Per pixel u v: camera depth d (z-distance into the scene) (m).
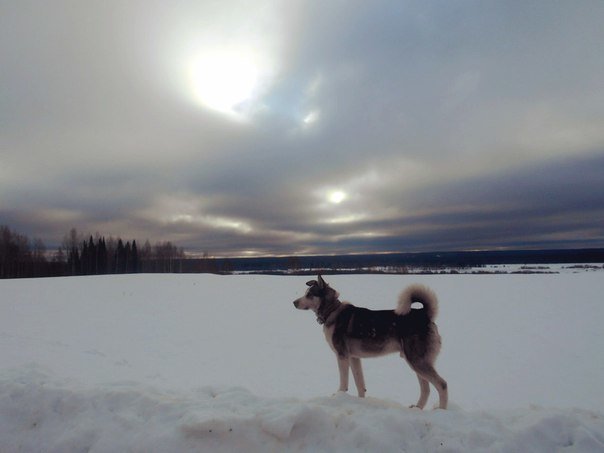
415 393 6.37
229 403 3.38
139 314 14.55
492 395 6.22
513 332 10.64
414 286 4.35
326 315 4.73
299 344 9.99
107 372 7.08
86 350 8.85
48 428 3.21
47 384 3.76
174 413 3.20
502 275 28.41
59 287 23.69
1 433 3.18
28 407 3.36
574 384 6.64
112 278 29.94
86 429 3.08
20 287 23.58
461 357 8.46
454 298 17.14
